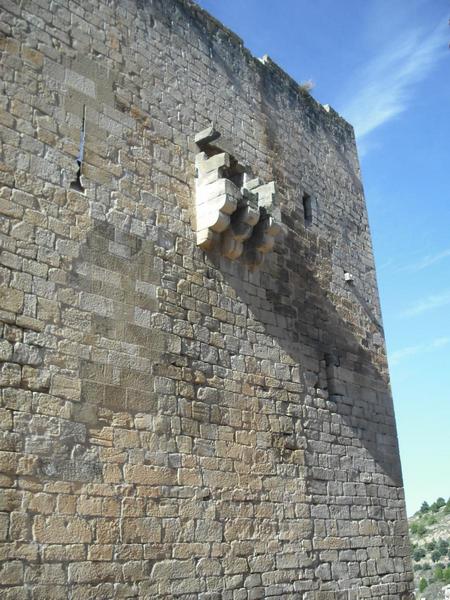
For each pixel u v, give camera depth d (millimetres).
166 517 12047
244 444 14273
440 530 130375
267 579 13703
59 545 10273
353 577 16094
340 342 18766
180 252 14273
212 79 17016
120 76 14250
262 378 15438
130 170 13758
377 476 18266
